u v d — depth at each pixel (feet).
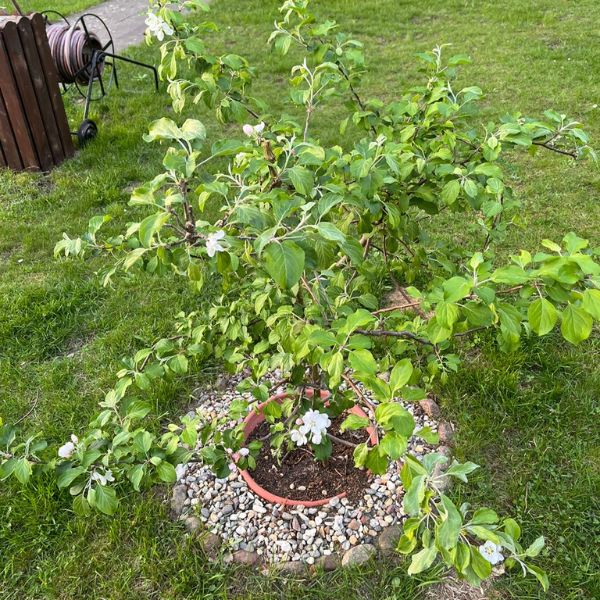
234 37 27.89
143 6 36.35
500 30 26.81
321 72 7.58
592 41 24.80
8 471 6.19
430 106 7.49
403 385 4.91
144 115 21.07
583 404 9.85
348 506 8.45
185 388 10.56
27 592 7.86
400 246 10.80
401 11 29.73
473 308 5.16
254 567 7.93
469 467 4.67
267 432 9.59
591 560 7.88
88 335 12.09
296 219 5.81
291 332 6.52
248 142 6.91
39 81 17.26
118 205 16.05
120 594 7.70
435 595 7.60
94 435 6.53
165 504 8.71
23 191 16.97
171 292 12.97
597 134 17.92
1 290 13.14
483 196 6.88
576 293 4.82
